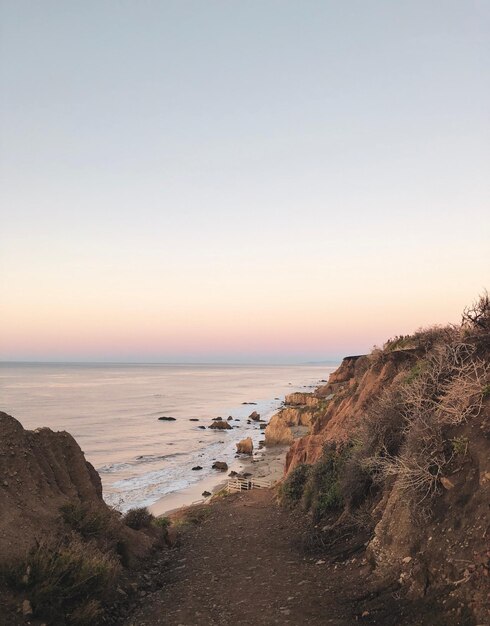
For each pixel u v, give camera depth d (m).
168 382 198.00
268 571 9.16
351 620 6.23
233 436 64.50
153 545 11.92
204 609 7.59
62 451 11.73
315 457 19.70
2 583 6.68
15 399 106.19
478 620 4.91
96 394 127.56
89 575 7.38
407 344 16.91
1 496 8.72
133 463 46.12
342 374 66.69
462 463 6.77
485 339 8.81
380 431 10.43
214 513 18.70
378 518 9.19
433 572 5.96
